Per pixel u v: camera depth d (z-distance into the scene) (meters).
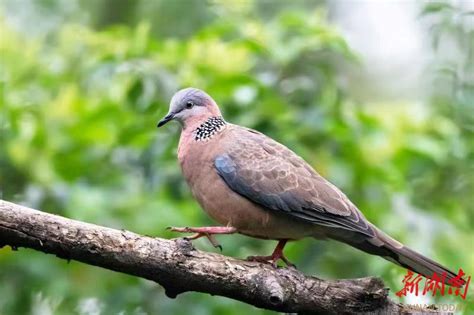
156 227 11.68
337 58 16.86
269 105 12.49
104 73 12.89
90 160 12.89
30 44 13.88
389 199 12.53
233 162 10.05
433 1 13.89
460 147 13.19
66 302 12.53
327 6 17.67
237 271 8.41
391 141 13.12
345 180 12.34
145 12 15.55
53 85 13.77
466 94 13.59
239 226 10.11
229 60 13.02
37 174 12.34
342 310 8.64
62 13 16.14
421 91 17.34
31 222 7.86
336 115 12.85
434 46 13.68
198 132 10.55
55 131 12.85
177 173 12.52
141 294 12.17
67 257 8.05
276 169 10.00
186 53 13.02
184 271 8.26
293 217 9.95
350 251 12.62
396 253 9.70
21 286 11.93
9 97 12.81
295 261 12.34
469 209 13.52
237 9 15.17
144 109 12.66
